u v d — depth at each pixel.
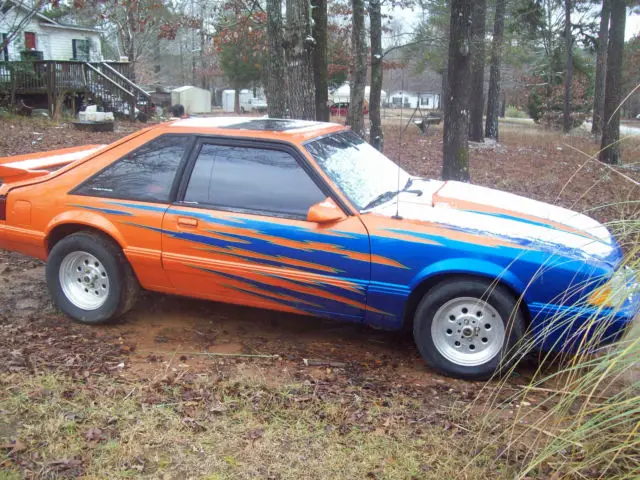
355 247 4.16
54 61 20.00
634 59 38.97
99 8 26.72
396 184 4.95
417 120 25.39
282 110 8.97
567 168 15.52
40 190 4.95
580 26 30.78
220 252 4.43
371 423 3.54
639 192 11.07
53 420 3.44
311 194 4.33
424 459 3.22
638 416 2.87
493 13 22.05
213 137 4.58
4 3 19.69
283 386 3.94
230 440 3.34
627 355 2.90
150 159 4.70
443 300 4.08
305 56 8.44
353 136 5.31
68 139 14.41
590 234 4.26
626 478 2.97
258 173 4.45
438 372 4.22
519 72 40.09
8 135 14.10
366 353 4.59
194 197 4.53
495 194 5.03
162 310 5.33
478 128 21.84
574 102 36.28
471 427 3.52
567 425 3.50
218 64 51.00
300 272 4.30
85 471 3.06
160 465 3.13
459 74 9.81
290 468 3.13
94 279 4.86
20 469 3.05
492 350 4.08
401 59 21.73
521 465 3.12
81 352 4.38
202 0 21.72
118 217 4.66
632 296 3.85
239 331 4.94
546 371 4.27
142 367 4.19
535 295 3.92
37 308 5.24
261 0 15.78
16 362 4.12
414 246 4.07
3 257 6.68
